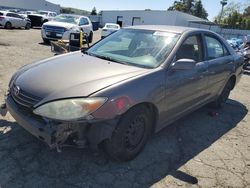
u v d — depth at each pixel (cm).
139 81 303
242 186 304
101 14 5388
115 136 288
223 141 411
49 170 292
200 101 446
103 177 291
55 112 262
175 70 351
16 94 298
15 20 2270
